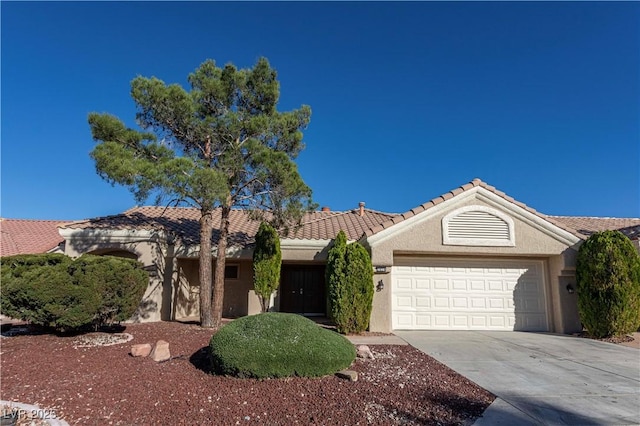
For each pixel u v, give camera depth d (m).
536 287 16.12
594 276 13.95
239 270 19.69
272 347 7.95
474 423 6.20
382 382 7.99
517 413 6.64
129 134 13.52
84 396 7.01
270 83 15.25
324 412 6.43
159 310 16.97
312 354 8.01
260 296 16.05
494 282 16.05
